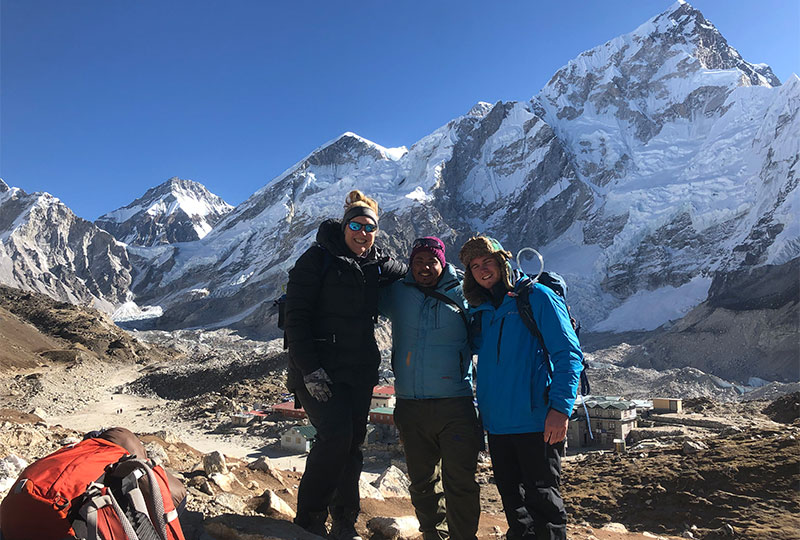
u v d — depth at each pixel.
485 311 4.50
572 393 4.00
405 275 4.84
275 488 7.41
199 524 4.29
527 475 4.22
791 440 16.98
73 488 2.76
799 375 130.88
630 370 109.81
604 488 17.67
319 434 4.30
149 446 8.78
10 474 5.41
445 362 4.54
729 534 12.59
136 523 2.87
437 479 4.82
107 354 131.38
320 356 4.34
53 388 84.06
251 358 109.62
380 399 56.97
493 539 6.27
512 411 4.23
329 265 4.36
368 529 5.76
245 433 61.66
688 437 42.47
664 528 14.20
